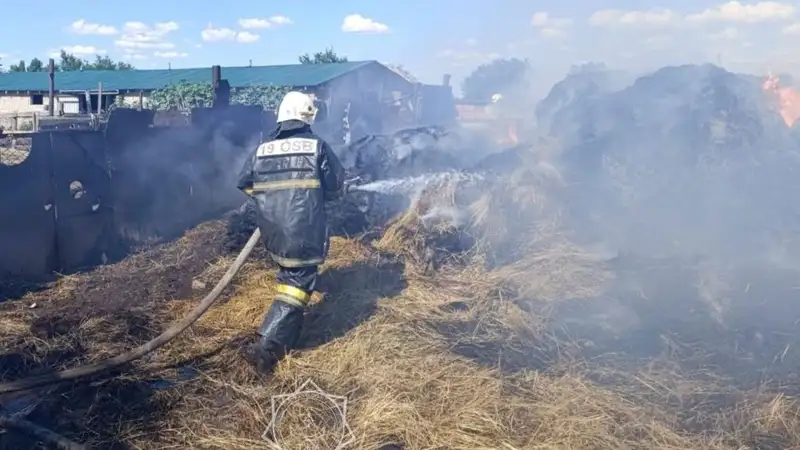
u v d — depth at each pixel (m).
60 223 6.54
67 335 4.92
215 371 4.38
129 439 3.63
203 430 3.71
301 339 4.72
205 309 4.57
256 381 4.27
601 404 3.92
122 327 5.07
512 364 4.47
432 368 4.26
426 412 3.80
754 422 3.79
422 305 5.38
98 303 5.58
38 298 5.70
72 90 35.12
